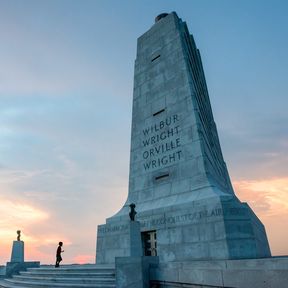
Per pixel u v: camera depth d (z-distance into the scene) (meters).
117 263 12.20
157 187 20.27
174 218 17.09
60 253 20.84
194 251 15.48
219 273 9.12
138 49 26.81
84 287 13.20
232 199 15.48
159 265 11.77
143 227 18.61
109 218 21.12
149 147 22.05
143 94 24.36
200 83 26.61
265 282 7.67
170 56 23.23
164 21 25.16
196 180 18.09
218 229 14.80
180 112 20.75
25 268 24.19
